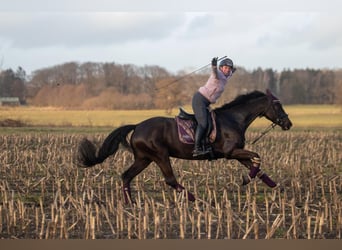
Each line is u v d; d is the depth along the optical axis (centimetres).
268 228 872
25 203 1169
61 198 1027
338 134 3625
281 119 1205
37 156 2028
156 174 1558
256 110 1198
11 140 2945
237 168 1722
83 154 1156
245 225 970
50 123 5019
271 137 3338
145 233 881
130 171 1162
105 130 4184
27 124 4866
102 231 934
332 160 2019
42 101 6869
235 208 1117
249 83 8619
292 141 3052
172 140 1135
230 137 1141
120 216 915
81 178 1548
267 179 1152
